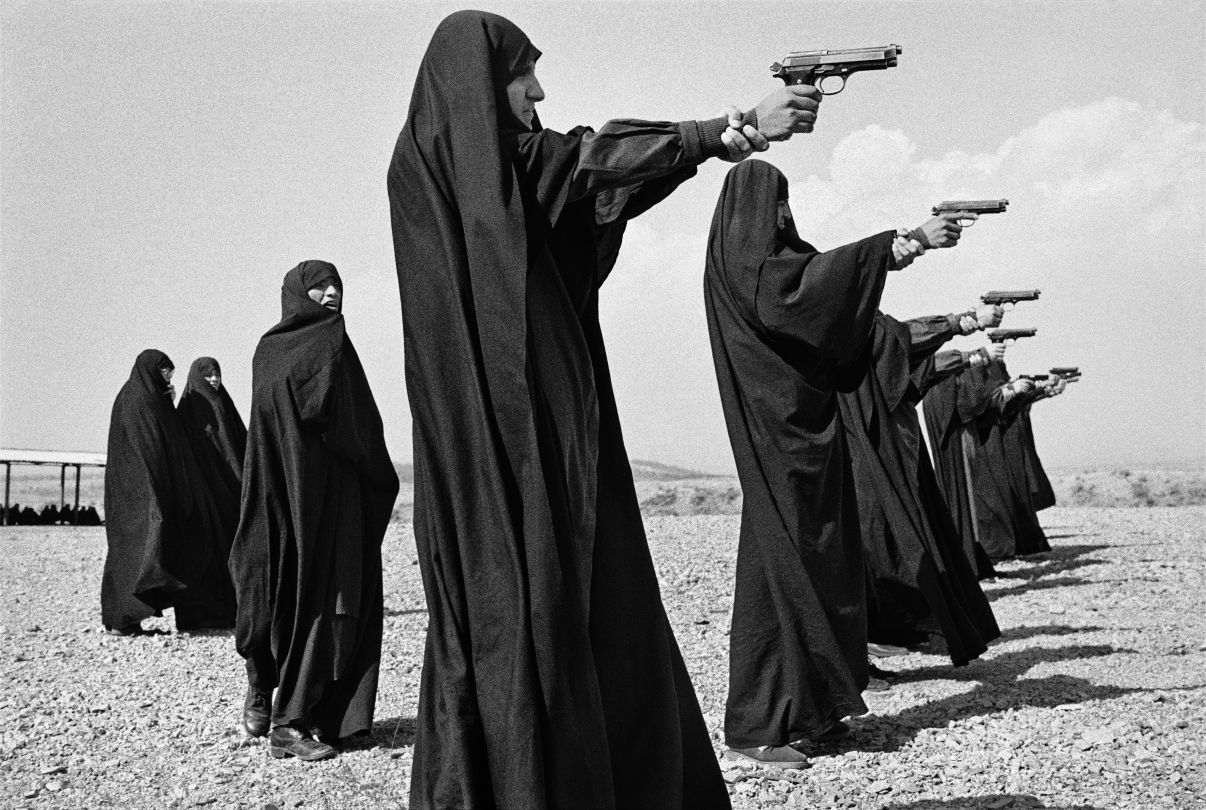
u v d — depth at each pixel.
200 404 13.31
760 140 3.63
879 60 5.40
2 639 11.98
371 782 6.64
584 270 3.96
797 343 6.86
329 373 7.46
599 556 3.91
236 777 6.82
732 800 5.96
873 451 9.31
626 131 3.67
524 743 3.37
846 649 6.91
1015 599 13.34
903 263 7.37
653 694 3.87
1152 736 6.82
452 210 3.66
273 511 7.43
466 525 3.58
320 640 7.24
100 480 47.00
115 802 6.40
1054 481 37.41
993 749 6.70
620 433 4.10
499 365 3.54
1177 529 21.69
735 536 19.58
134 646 11.63
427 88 3.78
